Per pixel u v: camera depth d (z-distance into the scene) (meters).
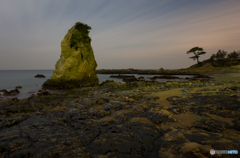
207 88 15.12
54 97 15.55
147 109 9.16
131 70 95.81
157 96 13.13
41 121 7.54
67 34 28.52
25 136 5.76
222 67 76.06
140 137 5.46
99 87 24.03
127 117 7.88
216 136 5.09
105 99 12.12
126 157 4.30
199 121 6.72
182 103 9.86
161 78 50.06
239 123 5.82
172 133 5.52
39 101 13.73
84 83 28.09
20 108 11.09
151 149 4.65
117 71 88.31
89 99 12.83
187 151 4.16
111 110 9.29
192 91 14.33
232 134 5.23
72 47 26.92
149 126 6.45
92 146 5.00
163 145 4.76
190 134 5.32
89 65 28.69
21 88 26.73
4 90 22.89
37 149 4.80
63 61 27.31
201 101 9.85
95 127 6.64
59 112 9.30
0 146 4.88
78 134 5.99
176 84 22.11
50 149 4.78
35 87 28.05
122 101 11.52
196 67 92.06
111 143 5.10
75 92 19.14
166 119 7.19
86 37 28.58
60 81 26.95
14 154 4.52
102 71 88.75
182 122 6.79
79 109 9.84
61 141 5.34
